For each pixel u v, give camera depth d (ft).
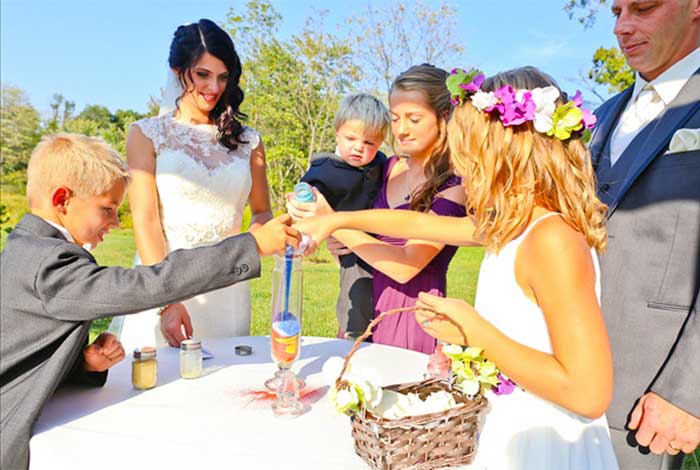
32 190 4.77
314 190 6.76
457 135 4.48
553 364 3.73
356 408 3.72
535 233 4.00
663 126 5.99
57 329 4.42
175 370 5.82
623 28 6.29
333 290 26.02
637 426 5.28
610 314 5.96
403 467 3.60
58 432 4.25
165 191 7.70
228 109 8.02
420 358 6.36
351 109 8.43
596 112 7.48
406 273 6.64
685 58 6.15
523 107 4.09
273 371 5.81
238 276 4.79
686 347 4.91
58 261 4.39
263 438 4.18
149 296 4.44
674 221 5.62
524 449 4.23
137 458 3.84
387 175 8.64
